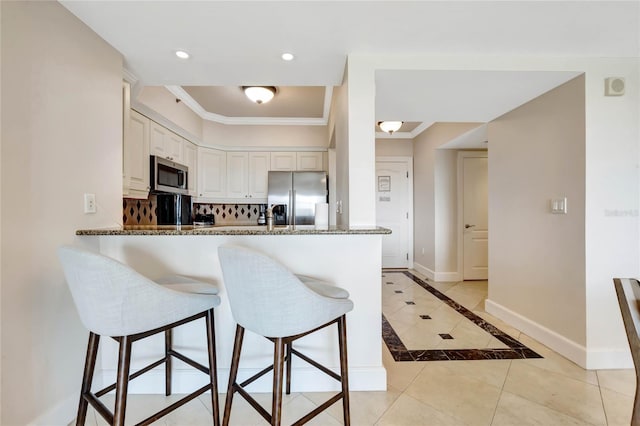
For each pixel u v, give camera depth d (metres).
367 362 1.77
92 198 1.65
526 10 1.49
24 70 1.27
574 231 2.05
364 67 1.92
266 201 4.62
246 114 4.30
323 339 1.77
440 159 4.43
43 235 1.37
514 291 2.67
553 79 2.06
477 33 1.69
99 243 1.71
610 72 1.96
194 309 1.29
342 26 1.62
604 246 1.96
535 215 2.40
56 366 1.44
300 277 1.63
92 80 1.65
